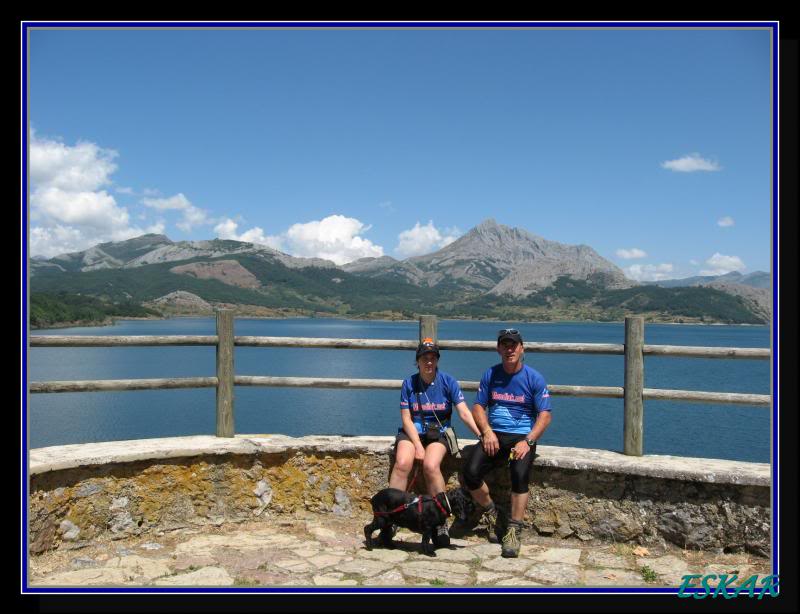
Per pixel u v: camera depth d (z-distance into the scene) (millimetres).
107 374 44500
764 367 64188
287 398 35281
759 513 4625
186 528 5215
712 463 5012
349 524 5457
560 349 5391
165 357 63094
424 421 5234
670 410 33375
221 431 5719
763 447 23969
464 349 5441
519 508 4848
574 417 31062
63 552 4684
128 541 4965
